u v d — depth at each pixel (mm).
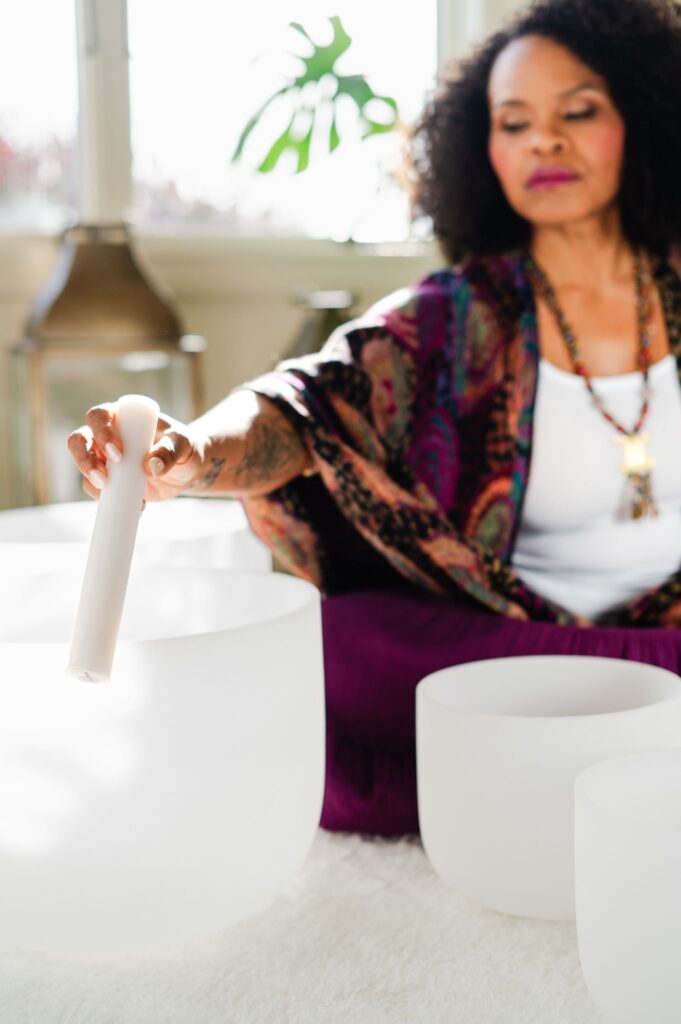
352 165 2521
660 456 1447
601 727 850
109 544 762
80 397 2172
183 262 2445
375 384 1330
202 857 775
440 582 1273
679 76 1413
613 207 1466
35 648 743
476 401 1398
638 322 1458
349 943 881
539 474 1438
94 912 771
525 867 870
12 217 2451
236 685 775
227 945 881
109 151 2406
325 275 2543
